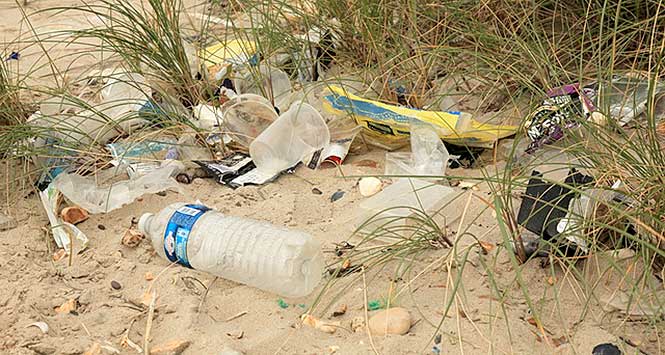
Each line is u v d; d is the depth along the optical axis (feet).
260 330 6.00
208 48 8.40
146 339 5.94
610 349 5.77
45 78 8.46
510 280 6.18
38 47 9.20
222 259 6.28
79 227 6.75
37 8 10.38
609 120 6.45
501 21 7.84
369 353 5.81
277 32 8.04
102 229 6.75
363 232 6.61
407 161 7.25
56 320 6.10
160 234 6.53
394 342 5.85
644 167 6.22
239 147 7.48
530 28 7.86
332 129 7.47
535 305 6.04
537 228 6.27
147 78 7.85
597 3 7.70
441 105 7.72
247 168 7.27
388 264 6.35
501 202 6.26
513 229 6.30
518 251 6.27
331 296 6.18
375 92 7.73
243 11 8.75
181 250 6.38
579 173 6.42
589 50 7.62
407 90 7.74
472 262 6.28
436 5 7.82
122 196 6.94
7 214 6.85
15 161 7.26
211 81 7.96
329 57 8.11
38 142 7.26
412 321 5.98
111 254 6.54
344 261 6.35
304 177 7.18
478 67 7.69
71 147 7.20
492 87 7.54
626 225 6.19
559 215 6.27
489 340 5.82
